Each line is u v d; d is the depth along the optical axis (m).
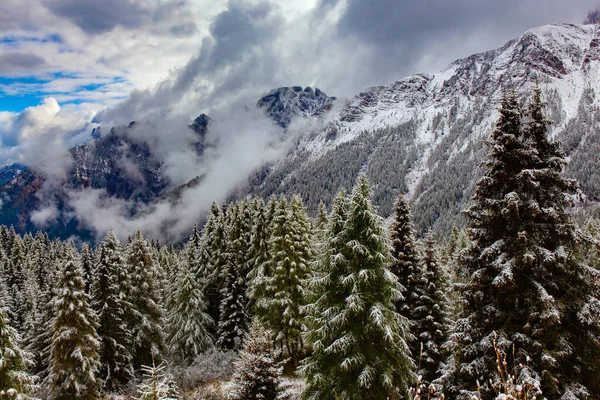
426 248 22.94
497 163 13.24
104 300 28.45
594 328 11.84
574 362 12.05
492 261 12.98
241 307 35.19
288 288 30.23
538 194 12.98
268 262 33.44
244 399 16.78
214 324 37.16
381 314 14.87
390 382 14.48
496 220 13.36
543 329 11.66
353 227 16.47
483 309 12.90
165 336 32.75
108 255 29.50
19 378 16.03
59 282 23.73
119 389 26.77
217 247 41.78
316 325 16.66
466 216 14.08
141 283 31.84
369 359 15.47
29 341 34.12
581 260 13.35
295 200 37.66
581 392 11.22
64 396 22.38
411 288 22.09
